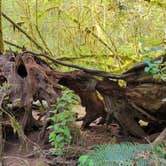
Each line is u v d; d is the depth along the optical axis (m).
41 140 4.69
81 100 5.25
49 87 4.73
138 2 8.47
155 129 5.11
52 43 9.34
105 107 5.16
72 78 4.96
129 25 8.66
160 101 4.70
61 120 4.42
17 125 4.65
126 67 7.84
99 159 3.73
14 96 4.80
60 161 4.22
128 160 3.63
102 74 4.88
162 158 3.74
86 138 5.01
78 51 8.97
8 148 4.67
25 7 9.11
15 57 5.21
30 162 4.29
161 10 8.28
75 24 8.96
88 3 8.69
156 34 8.46
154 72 4.45
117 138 4.98
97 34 8.74
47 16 9.20
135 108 4.87
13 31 8.94
